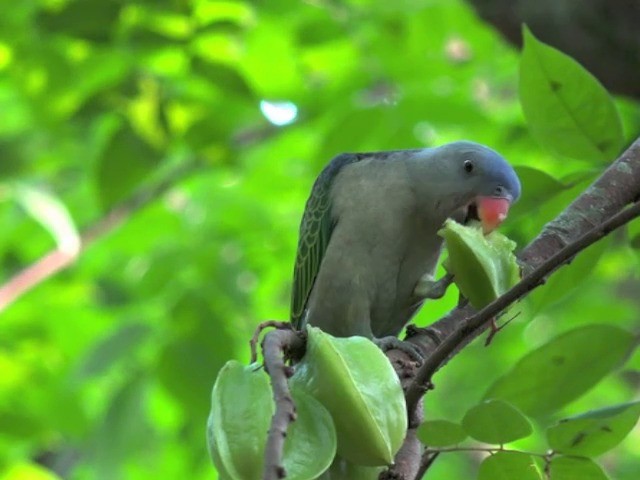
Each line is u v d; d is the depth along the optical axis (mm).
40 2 10781
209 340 10430
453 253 5332
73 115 10984
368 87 12383
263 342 4312
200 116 11047
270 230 13664
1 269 14188
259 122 13281
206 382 10148
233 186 14344
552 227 5773
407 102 11523
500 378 6258
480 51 12719
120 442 10641
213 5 10984
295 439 4211
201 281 11617
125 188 10844
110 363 10367
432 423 4887
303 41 12031
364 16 12234
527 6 9867
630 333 6176
